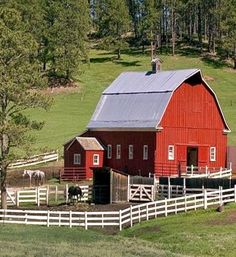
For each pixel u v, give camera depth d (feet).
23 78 204.23
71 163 303.07
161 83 302.25
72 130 391.86
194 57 613.11
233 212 193.26
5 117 204.44
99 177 242.78
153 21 634.02
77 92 508.94
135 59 610.65
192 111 298.35
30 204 234.99
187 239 164.45
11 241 159.33
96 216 200.75
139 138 290.56
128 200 239.50
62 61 519.19
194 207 200.64
